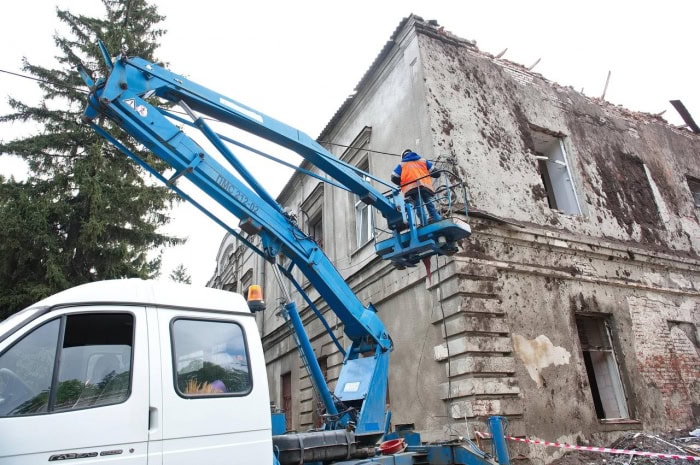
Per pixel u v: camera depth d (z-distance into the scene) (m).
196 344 3.92
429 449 5.68
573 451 8.51
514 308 9.06
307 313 15.10
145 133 4.88
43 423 3.08
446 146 9.77
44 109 13.81
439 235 6.41
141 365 3.55
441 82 10.47
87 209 12.51
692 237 13.58
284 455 4.41
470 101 10.70
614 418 9.84
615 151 13.21
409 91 10.74
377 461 4.94
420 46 10.60
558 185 12.23
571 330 9.62
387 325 10.41
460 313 8.47
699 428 10.01
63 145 13.49
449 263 8.83
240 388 3.98
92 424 3.22
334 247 13.80
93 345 3.50
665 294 11.72
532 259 9.77
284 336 16.80
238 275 24.27
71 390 3.28
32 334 3.29
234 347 4.12
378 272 10.91
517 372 8.55
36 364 3.24
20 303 11.41
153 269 14.70
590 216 11.44
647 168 13.72
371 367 5.96
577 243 10.61
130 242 13.77
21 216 11.54
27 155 13.23
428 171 7.33
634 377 10.05
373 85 12.38
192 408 3.64
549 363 9.01
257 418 3.94
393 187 6.95
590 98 13.69
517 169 10.66
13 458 2.92
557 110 12.48
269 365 18.27
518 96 11.77
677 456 7.44
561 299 9.79
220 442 3.67
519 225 9.79
